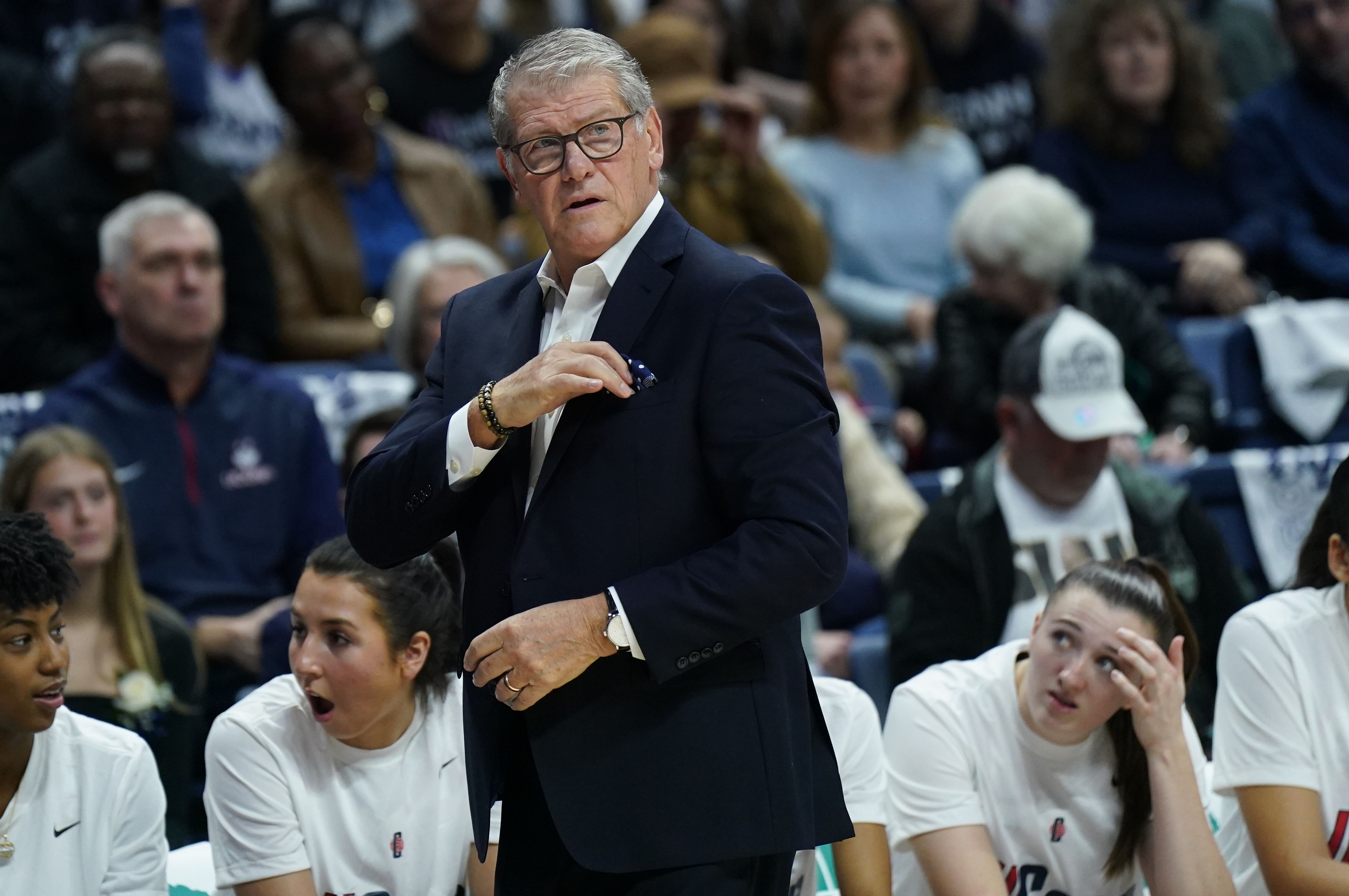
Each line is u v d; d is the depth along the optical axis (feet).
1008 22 79.87
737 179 62.18
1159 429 57.41
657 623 22.02
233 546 49.11
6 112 62.18
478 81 71.36
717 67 77.20
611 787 22.85
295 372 55.52
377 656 28.58
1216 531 44.32
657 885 22.91
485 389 22.94
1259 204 69.82
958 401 54.34
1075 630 30.19
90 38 64.34
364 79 61.41
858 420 53.21
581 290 24.04
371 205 62.13
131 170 55.62
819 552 22.41
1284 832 30.83
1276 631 31.63
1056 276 54.54
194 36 64.80
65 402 48.88
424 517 23.50
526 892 24.41
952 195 69.46
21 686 26.14
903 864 32.89
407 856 29.76
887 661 44.70
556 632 22.17
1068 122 68.64
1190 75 68.33
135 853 28.66
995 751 31.94
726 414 22.90
